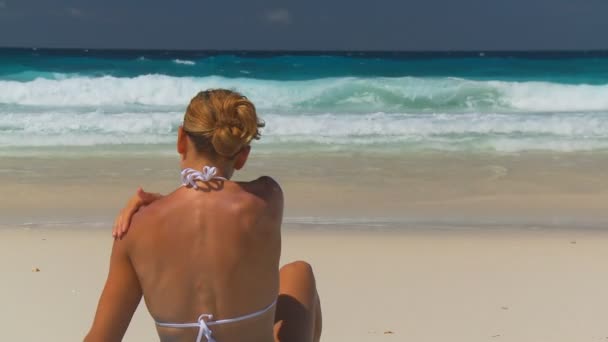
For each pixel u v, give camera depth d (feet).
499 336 16.05
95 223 27.78
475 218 29.68
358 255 23.07
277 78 94.12
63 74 83.15
